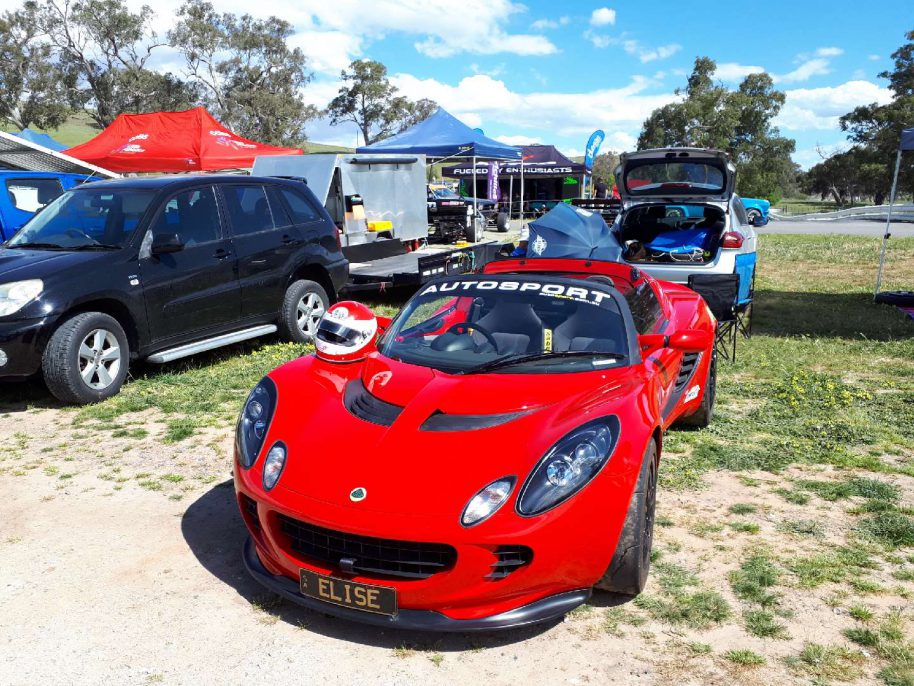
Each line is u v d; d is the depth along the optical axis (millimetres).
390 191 13766
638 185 9477
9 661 2658
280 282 7277
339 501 2664
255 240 7051
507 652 2729
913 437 5023
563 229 8875
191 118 15984
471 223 18984
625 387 3270
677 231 8977
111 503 4035
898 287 11852
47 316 5379
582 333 3699
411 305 4152
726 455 4680
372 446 2875
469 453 2768
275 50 55969
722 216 9031
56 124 51031
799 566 3307
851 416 5445
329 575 2725
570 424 2896
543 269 4797
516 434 2848
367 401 3240
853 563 3348
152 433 5180
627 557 2889
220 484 4297
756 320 9164
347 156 12422
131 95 51125
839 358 7203
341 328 3820
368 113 65938
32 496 4121
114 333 5824
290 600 2963
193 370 6785
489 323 3816
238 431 3295
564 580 2723
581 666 2641
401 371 3473
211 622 2916
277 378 3580
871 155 62281
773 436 5086
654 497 3301
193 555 3461
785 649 2723
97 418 5477
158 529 3727
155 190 6422
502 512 2586
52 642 2775
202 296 6484
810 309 9930
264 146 16609
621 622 2910
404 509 2588
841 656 2670
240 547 3543
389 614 2654
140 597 3094
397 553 2645
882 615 2926
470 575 2584
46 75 49062
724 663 2645
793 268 14719
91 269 5711
